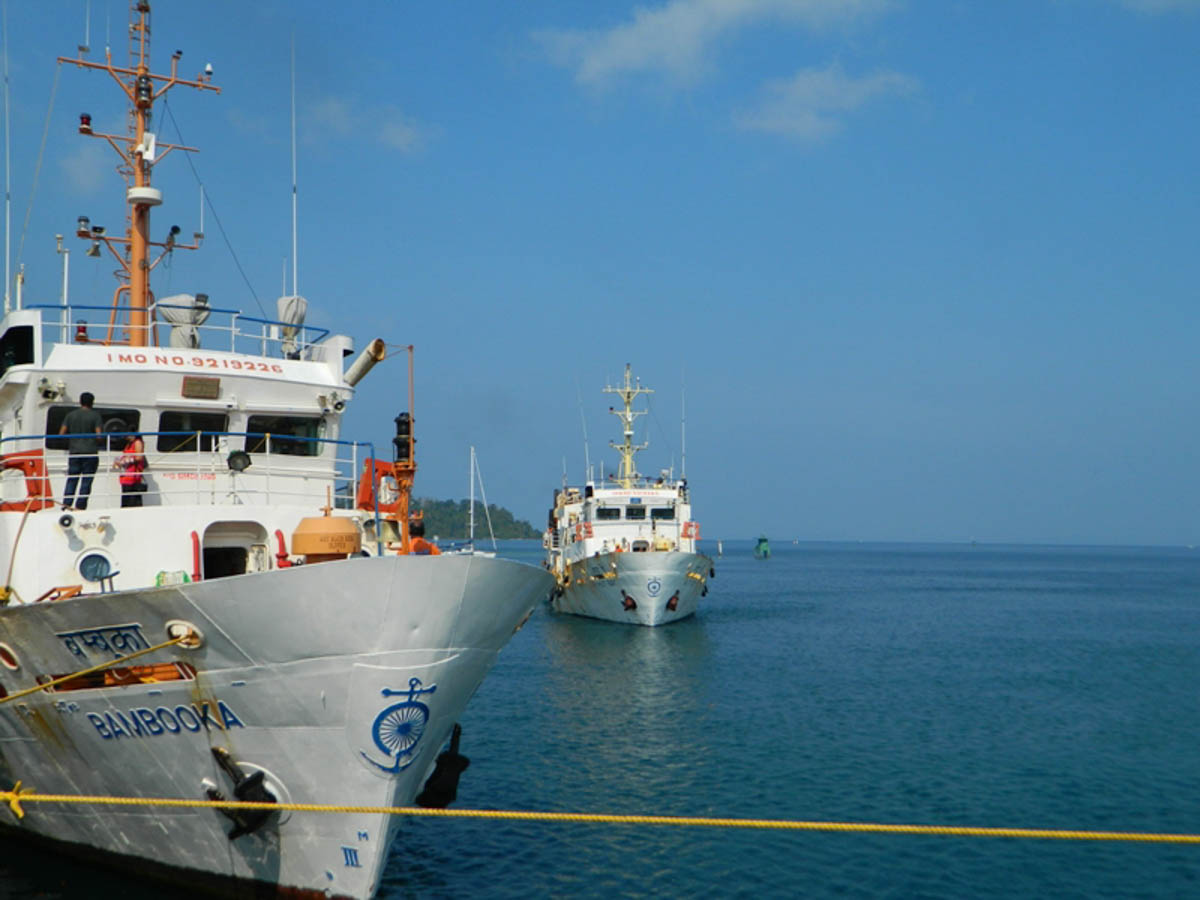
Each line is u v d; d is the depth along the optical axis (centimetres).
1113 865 1764
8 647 1366
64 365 1614
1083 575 15625
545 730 2817
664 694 3444
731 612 7125
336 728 1244
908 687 3666
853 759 2503
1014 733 2844
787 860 1766
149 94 1948
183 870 1422
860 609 7625
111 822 1465
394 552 1564
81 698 1347
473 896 1571
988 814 2053
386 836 1300
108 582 1428
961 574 15688
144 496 1614
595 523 5734
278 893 1353
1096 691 3622
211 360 1728
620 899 1577
